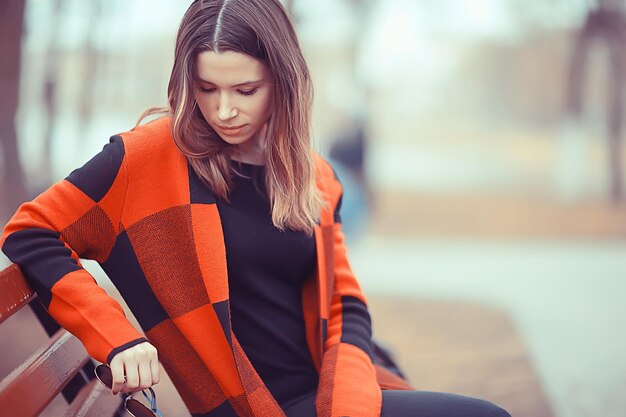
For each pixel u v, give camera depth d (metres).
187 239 2.02
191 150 2.01
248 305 2.10
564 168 25.12
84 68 17.55
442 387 5.18
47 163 13.45
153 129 2.06
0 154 9.41
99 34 17.22
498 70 48.19
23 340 5.86
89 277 1.85
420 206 18.70
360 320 2.22
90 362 2.22
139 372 1.75
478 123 50.81
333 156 12.19
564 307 7.69
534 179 25.50
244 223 2.07
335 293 2.27
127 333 1.78
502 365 5.70
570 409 4.79
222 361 2.01
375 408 1.95
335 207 2.35
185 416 4.51
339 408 1.94
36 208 1.88
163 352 2.04
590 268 10.11
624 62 22.09
